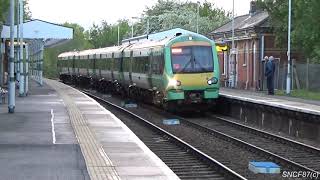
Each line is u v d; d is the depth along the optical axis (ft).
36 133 56.29
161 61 91.81
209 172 45.70
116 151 45.52
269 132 73.46
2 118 70.95
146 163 40.22
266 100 108.37
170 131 73.61
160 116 94.32
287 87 134.41
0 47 128.57
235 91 150.10
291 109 72.38
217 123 83.97
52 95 122.42
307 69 143.64
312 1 138.00
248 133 72.59
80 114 77.71
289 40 139.44
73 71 216.33
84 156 42.78
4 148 46.39
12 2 77.30
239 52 193.98
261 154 54.49
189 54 89.97
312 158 53.57
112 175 35.73
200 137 67.72
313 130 67.51
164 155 54.44
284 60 177.27
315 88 143.33
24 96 116.16
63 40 151.84
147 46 103.96
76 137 53.62
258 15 201.05
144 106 113.29
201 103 92.43
